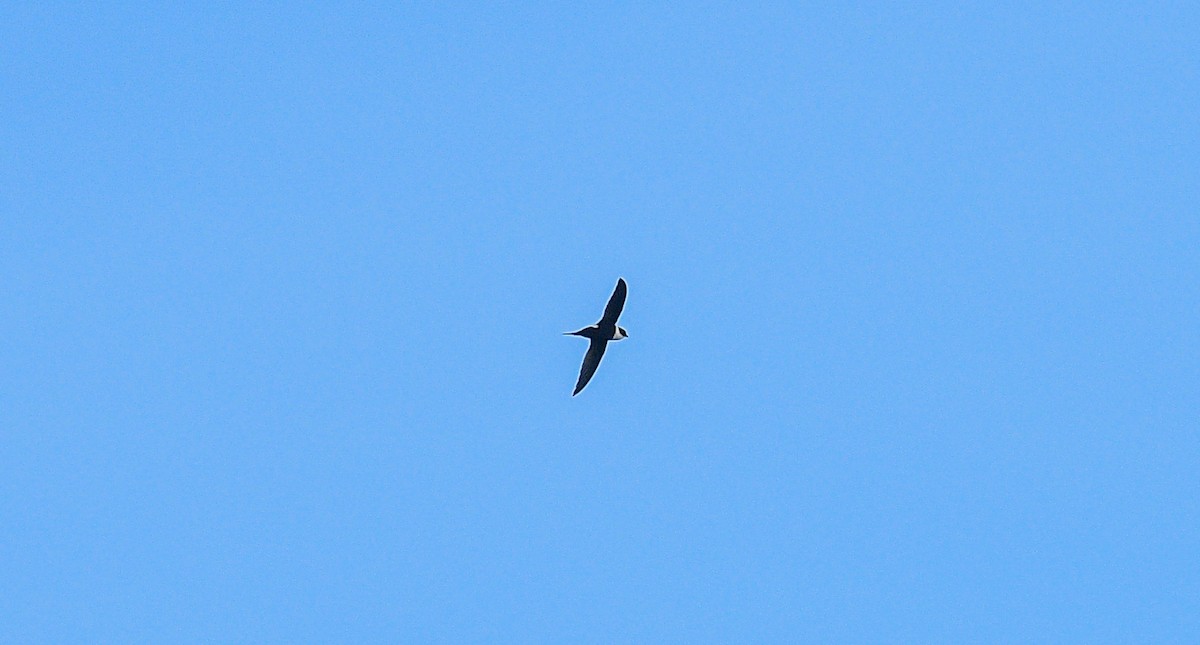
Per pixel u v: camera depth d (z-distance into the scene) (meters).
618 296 18.08
